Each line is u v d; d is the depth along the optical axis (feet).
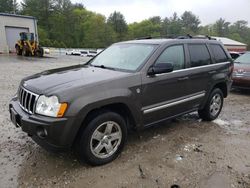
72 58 89.71
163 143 15.17
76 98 11.28
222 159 13.55
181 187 11.08
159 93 14.57
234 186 11.24
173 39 16.25
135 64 14.39
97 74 13.29
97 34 299.38
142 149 14.32
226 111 22.74
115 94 12.35
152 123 14.76
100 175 11.75
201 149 14.61
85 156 12.04
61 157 13.14
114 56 16.16
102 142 12.44
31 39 87.86
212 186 11.19
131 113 13.35
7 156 13.12
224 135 16.88
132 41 17.19
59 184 11.04
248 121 20.10
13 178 11.35
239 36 389.39
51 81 12.37
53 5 286.66
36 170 11.98
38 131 11.23
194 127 18.11
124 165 12.63
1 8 260.21
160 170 12.28
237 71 29.81
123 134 13.14
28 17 99.81
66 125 11.05
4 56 80.48
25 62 62.90
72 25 296.71
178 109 16.15
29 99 11.97
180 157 13.57
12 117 13.00
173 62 15.64
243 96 29.55
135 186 11.06
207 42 18.93
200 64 17.61
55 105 11.03
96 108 12.21
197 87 17.28
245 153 14.35
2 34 93.86
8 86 29.91
